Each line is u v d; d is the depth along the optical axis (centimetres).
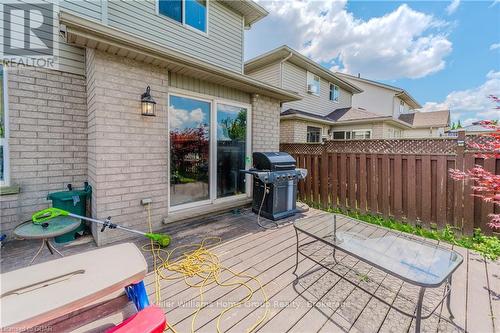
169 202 369
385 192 408
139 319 106
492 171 306
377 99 1493
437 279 148
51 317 95
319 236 229
